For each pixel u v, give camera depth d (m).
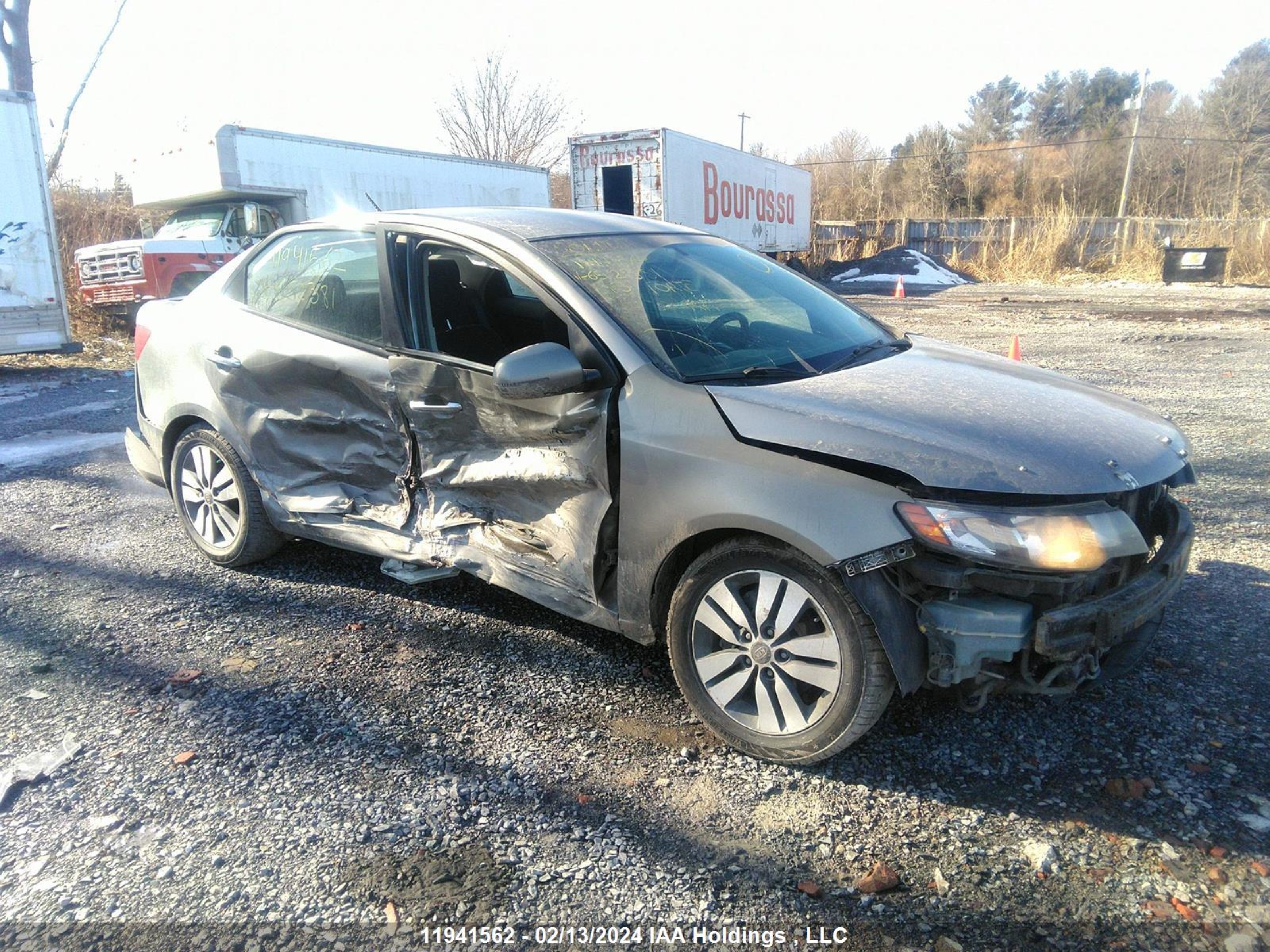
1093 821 2.59
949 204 53.75
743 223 23.98
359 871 2.39
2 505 5.63
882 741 2.99
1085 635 2.55
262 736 3.02
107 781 2.78
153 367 4.57
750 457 2.76
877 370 3.31
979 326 16.47
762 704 2.85
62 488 6.02
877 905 2.29
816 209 49.91
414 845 2.49
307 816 2.61
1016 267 32.78
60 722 3.10
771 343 3.42
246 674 3.43
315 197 16.58
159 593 4.21
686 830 2.57
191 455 4.46
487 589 4.23
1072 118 78.31
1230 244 29.02
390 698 3.26
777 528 2.67
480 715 3.15
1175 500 3.20
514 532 3.39
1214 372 10.45
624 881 2.37
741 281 3.85
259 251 4.30
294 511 4.02
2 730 3.05
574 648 3.65
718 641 2.98
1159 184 51.84
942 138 56.09
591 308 3.16
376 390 3.62
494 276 3.79
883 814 2.63
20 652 3.62
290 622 3.89
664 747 2.97
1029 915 2.25
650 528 2.95
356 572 4.44
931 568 2.56
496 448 3.38
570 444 3.16
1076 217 34.06
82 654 3.60
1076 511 2.57
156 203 16.45
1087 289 28.08
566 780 2.79
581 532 3.16
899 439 2.66
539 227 3.65
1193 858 2.43
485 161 20.58
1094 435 2.89
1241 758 2.87
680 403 2.92
